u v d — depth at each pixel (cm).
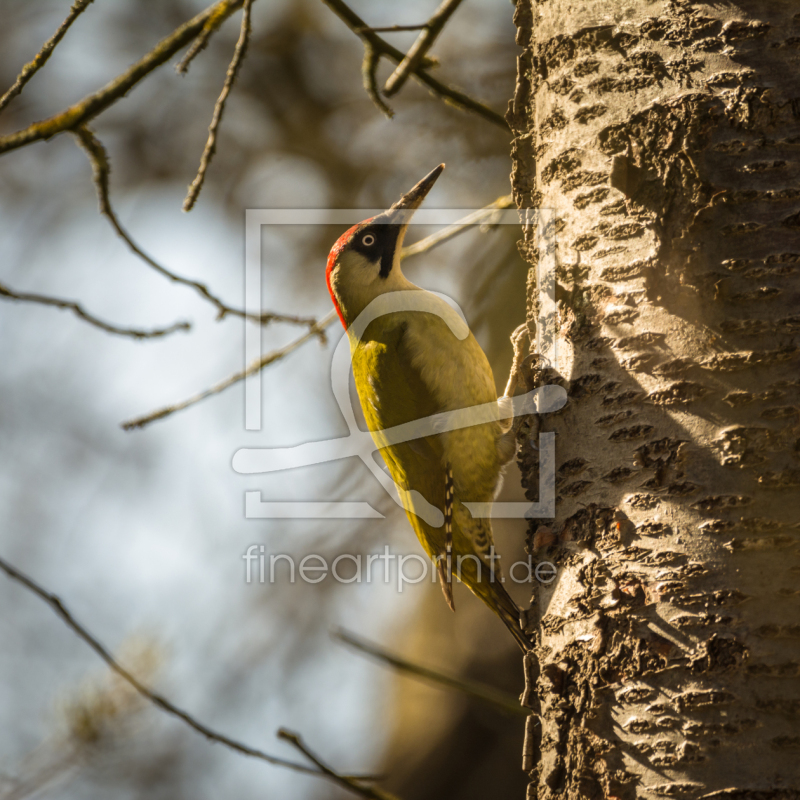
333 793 1563
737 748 488
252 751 661
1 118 1730
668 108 557
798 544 499
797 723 482
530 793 627
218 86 1752
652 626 525
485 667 1347
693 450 530
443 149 1611
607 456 567
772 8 545
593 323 587
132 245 795
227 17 721
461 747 1308
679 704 506
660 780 505
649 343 555
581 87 604
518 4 702
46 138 730
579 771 539
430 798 1291
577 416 592
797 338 516
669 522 530
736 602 504
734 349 527
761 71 540
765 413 515
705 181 539
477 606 1409
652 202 561
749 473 514
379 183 1670
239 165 1756
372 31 694
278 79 1758
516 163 700
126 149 1755
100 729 970
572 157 609
